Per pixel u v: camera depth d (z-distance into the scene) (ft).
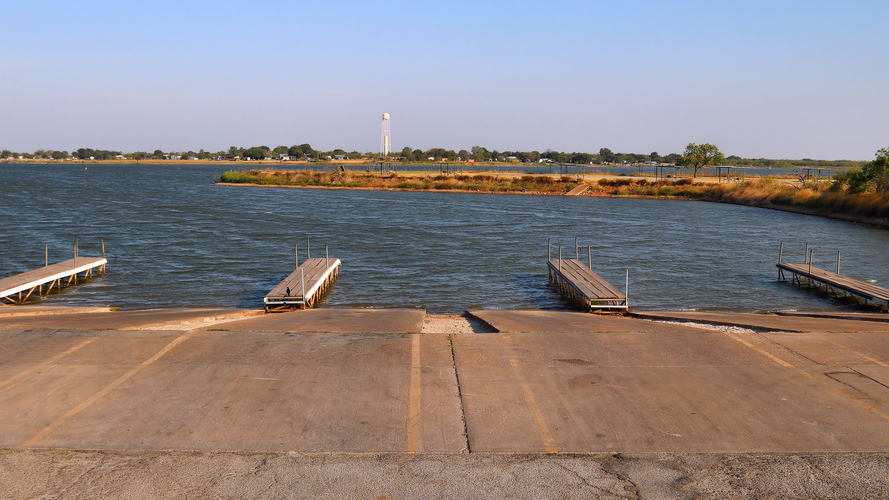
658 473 16.72
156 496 15.30
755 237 114.93
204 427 19.33
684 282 74.13
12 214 142.20
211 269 79.56
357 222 134.51
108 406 20.83
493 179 265.95
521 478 16.35
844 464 17.29
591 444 18.45
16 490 15.51
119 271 77.71
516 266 84.38
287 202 189.57
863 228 129.29
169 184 294.87
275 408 20.83
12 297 63.21
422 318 41.65
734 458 17.66
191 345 27.91
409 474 16.51
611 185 245.86
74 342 28.19
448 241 107.04
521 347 28.30
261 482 16.03
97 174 435.94
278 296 55.72
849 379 24.02
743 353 27.40
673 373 24.67
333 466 16.94
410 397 21.90
